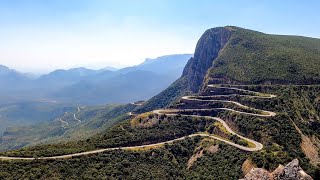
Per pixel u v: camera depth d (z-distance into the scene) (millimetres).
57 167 194125
